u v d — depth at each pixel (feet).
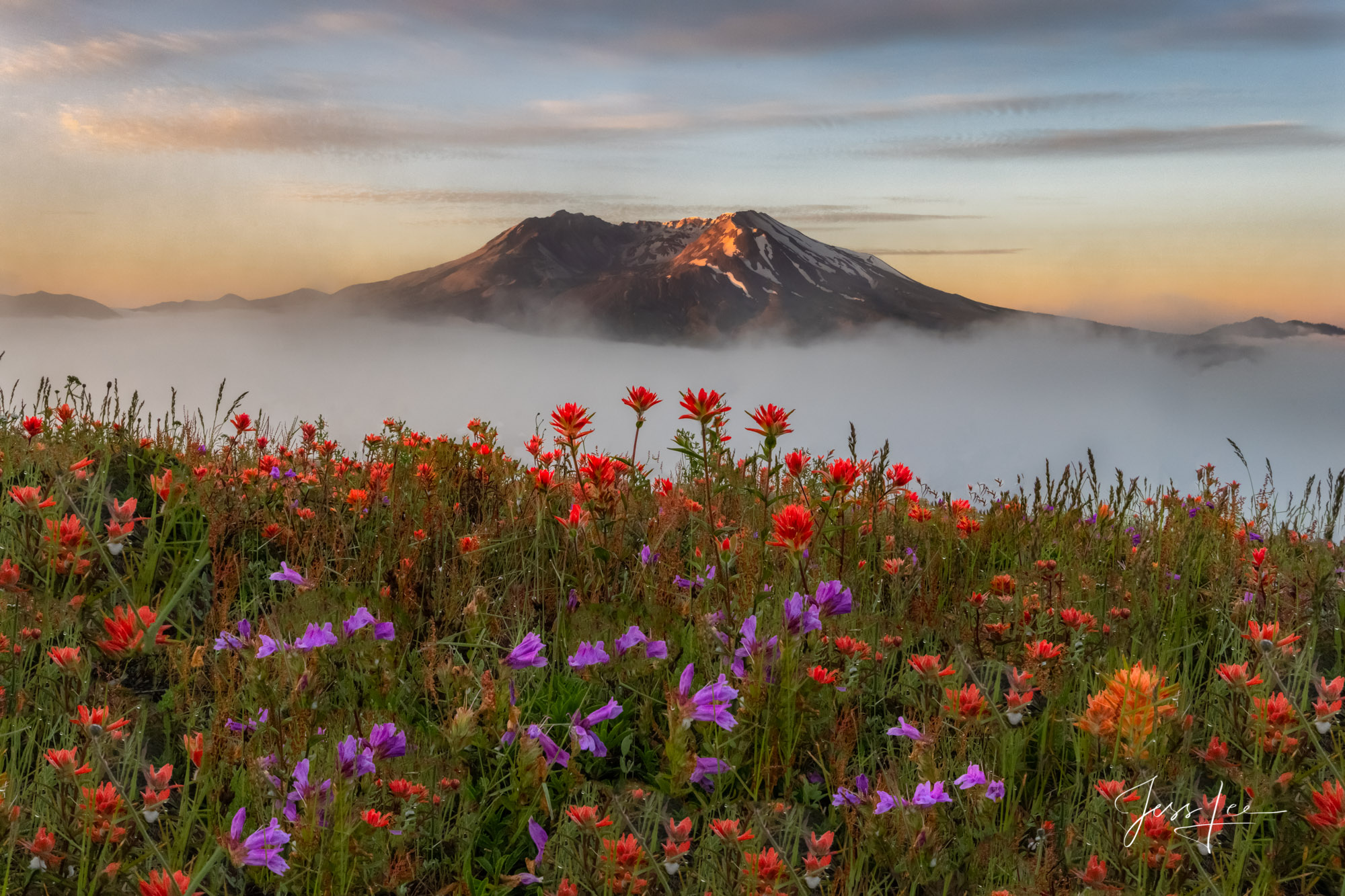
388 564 13.51
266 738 7.82
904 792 8.64
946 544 16.24
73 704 8.77
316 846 6.77
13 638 9.69
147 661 10.42
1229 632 13.12
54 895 6.81
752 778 9.66
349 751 7.18
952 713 8.96
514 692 8.85
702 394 12.46
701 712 8.59
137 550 12.71
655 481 18.22
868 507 16.39
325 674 8.33
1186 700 10.61
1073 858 8.41
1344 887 7.44
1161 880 7.57
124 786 7.84
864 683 11.25
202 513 13.35
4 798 7.00
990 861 7.79
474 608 10.55
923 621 12.78
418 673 10.09
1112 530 17.62
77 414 17.99
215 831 7.46
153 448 17.54
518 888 8.02
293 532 13.82
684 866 8.11
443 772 8.25
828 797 9.39
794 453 12.72
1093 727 8.55
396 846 7.42
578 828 7.59
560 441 13.70
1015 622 12.39
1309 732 8.41
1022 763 9.65
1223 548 17.11
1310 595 13.51
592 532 13.50
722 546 11.73
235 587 10.10
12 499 12.39
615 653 10.48
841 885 7.68
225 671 8.45
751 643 9.89
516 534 14.66
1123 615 12.80
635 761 10.07
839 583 10.91
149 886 6.19
